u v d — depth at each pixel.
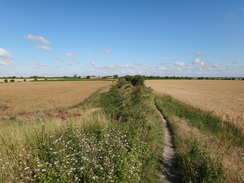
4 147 4.43
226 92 39.50
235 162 4.66
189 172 3.84
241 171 4.05
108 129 6.02
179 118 10.45
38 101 25.19
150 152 5.18
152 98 20.09
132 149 4.43
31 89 50.38
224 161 4.35
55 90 46.31
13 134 5.23
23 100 26.39
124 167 3.57
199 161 4.01
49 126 6.06
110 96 23.89
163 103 16.31
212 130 8.62
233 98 27.59
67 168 3.45
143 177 3.96
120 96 20.41
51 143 4.54
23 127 7.14
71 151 4.19
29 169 3.47
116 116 8.59
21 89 50.62
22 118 13.59
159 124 8.80
